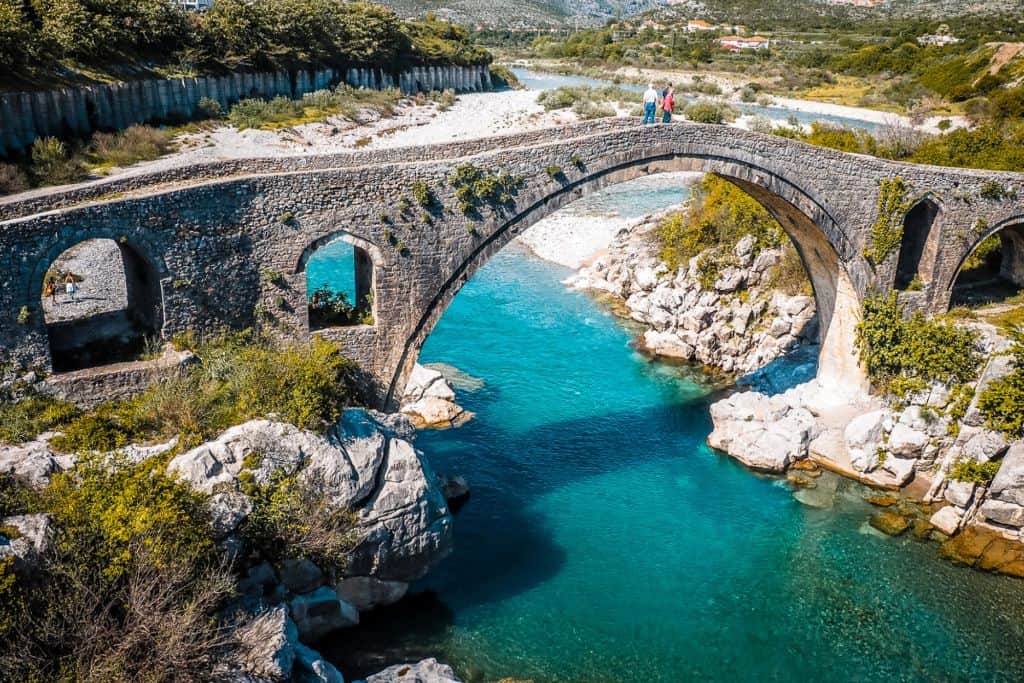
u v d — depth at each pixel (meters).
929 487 35.44
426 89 114.00
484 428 40.06
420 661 24.56
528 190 32.12
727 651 26.48
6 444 23.81
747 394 40.00
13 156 50.22
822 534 32.53
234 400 26.48
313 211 28.89
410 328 31.52
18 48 53.56
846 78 134.62
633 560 30.78
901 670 25.89
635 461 37.72
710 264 50.28
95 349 27.86
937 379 36.09
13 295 24.48
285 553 24.61
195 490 23.48
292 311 29.59
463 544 31.33
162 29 73.62
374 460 27.02
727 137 34.72
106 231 25.64
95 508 21.97
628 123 36.44
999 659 26.39
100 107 61.31
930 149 53.06
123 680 19.59
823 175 36.53
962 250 39.84
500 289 60.50
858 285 38.81
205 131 70.06
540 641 26.66
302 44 91.88
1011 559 31.14
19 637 19.52
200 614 21.19
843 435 38.25
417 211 30.33
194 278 27.59
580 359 48.66
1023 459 31.88
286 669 21.70
